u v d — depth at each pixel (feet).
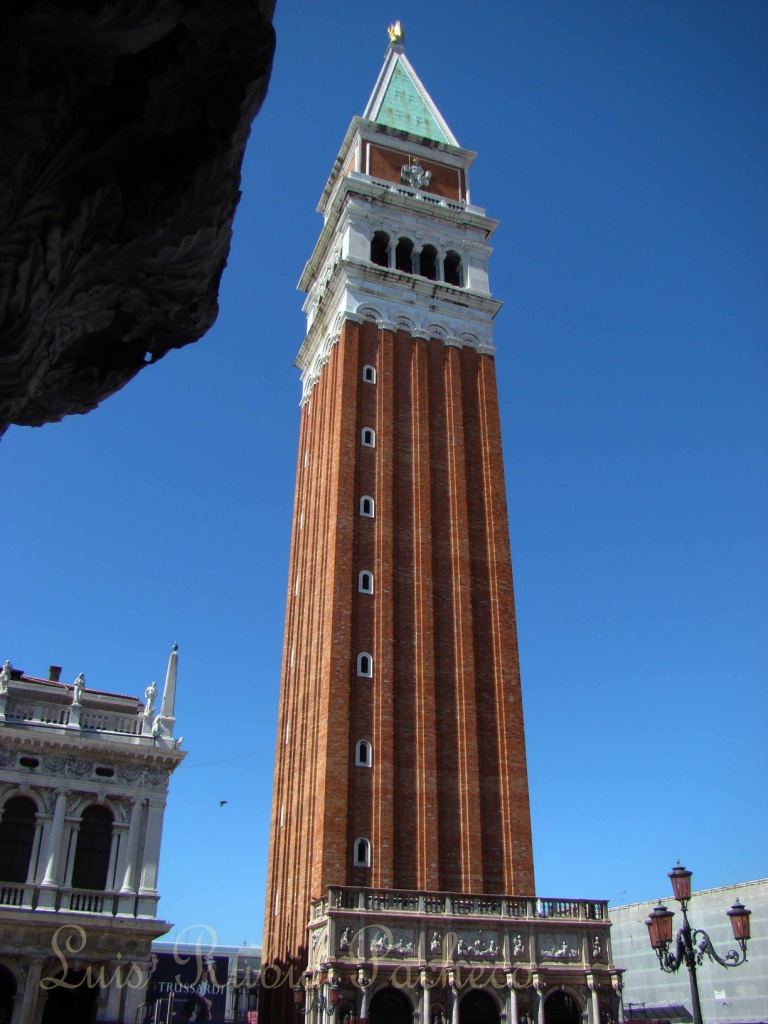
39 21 28.99
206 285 41.47
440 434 227.20
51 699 173.37
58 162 32.35
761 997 253.65
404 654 195.83
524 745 194.70
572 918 166.91
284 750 220.02
